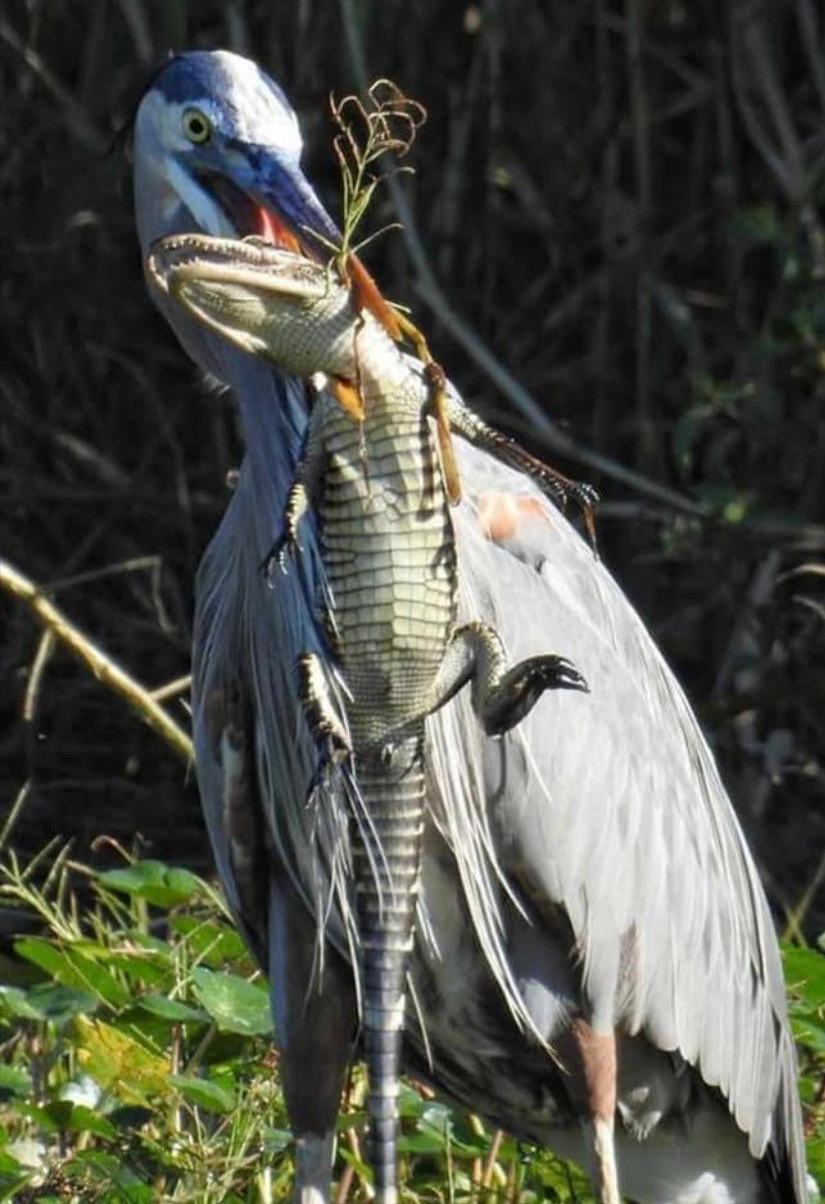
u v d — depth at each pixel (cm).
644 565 1487
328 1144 776
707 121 1627
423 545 566
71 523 1530
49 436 1564
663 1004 798
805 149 1581
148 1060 844
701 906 815
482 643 572
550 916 775
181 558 1512
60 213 1597
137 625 1453
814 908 1288
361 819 593
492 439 615
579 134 1625
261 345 564
